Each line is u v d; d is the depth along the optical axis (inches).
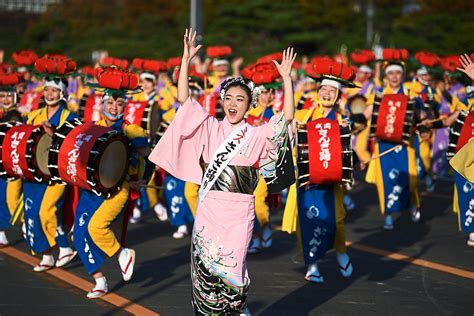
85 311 287.3
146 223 475.5
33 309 288.8
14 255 376.2
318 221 329.7
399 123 428.8
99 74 312.2
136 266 359.3
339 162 315.3
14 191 382.3
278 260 377.1
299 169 319.9
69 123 310.0
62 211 343.0
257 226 387.9
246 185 229.6
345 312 291.4
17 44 2866.6
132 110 438.0
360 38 2070.6
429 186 607.5
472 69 332.2
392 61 452.1
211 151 232.5
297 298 309.6
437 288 327.0
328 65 332.2
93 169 293.3
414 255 389.7
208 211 228.7
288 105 232.2
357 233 447.5
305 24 2214.6
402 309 295.9
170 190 427.5
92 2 2802.7
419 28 1961.1
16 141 327.0
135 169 314.8
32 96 608.4
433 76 603.2
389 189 453.1
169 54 2169.0
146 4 2581.2
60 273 341.1
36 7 4133.9
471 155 309.0
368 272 353.4
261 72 384.5
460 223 401.1
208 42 2121.1
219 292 231.0
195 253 231.6
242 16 2241.6
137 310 288.8
